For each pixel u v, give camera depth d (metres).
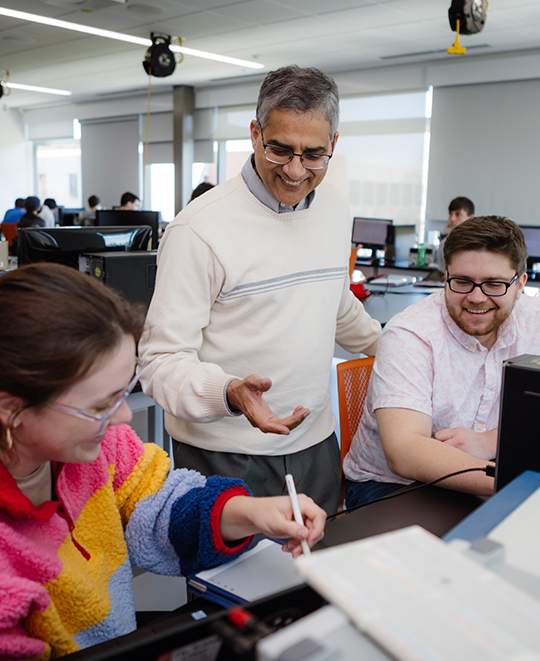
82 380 0.63
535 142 6.75
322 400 1.48
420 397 1.28
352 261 5.38
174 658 0.50
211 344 1.38
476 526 0.59
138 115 10.85
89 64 8.26
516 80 6.79
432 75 7.43
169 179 10.57
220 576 0.82
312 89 1.17
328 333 1.46
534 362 0.86
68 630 0.77
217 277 1.30
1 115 12.98
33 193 13.66
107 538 0.87
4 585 0.66
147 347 1.32
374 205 8.32
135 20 6.05
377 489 1.42
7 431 0.66
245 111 9.41
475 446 1.23
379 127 8.09
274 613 0.57
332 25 6.02
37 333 0.60
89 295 0.64
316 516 0.84
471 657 0.34
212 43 6.87
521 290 1.32
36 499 0.77
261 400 1.14
